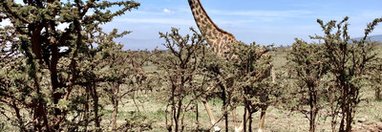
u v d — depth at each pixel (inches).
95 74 160.4
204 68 303.1
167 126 251.9
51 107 145.4
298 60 357.1
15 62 154.4
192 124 466.9
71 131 156.5
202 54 279.3
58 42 147.9
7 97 154.8
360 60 360.2
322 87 356.8
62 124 153.3
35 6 142.2
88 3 144.1
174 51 253.3
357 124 548.1
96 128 165.8
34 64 134.6
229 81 305.0
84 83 159.6
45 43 149.0
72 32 145.7
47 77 156.5
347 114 358.9
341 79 348.5
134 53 279.6
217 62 304.7
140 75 271.3
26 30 145.6
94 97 210.4
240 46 323.3
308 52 351.9
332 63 348.2
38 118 145.3
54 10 138.5
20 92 144.8
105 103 270.4
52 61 150.5
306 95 371.9
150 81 266.1
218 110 667.4
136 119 182.2
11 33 156.1
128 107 643.5
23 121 157.5
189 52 254.5
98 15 147.3
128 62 279.6
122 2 149.2
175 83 247.1
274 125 568.1
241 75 309.0
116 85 284.8
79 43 144.5
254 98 299.4
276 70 398.0
